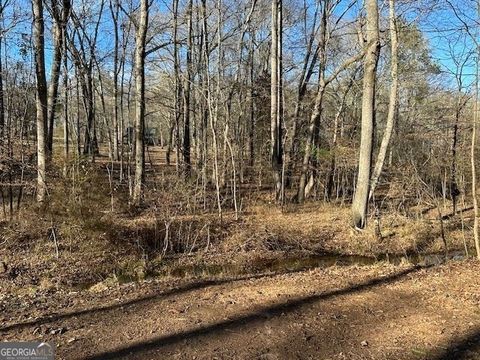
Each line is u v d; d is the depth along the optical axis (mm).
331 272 8891
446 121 13938
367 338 5281
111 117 37094
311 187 21391
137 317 6102
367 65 13578
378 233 13477
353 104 23156
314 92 24000
